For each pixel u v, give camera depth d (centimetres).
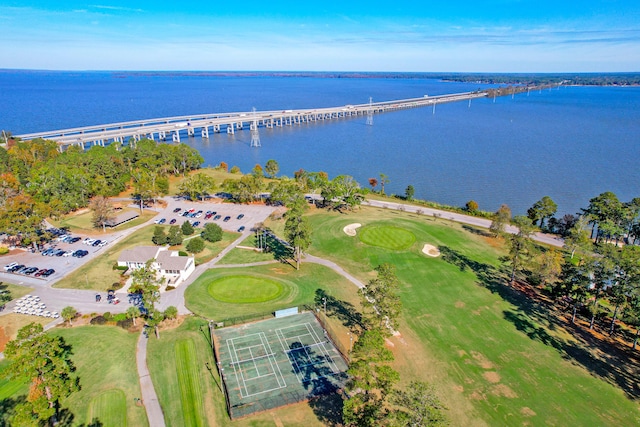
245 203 15438
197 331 7912
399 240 12125
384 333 6925
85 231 12662
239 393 6378
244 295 9244
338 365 7056
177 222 13475
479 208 16488
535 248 11169
